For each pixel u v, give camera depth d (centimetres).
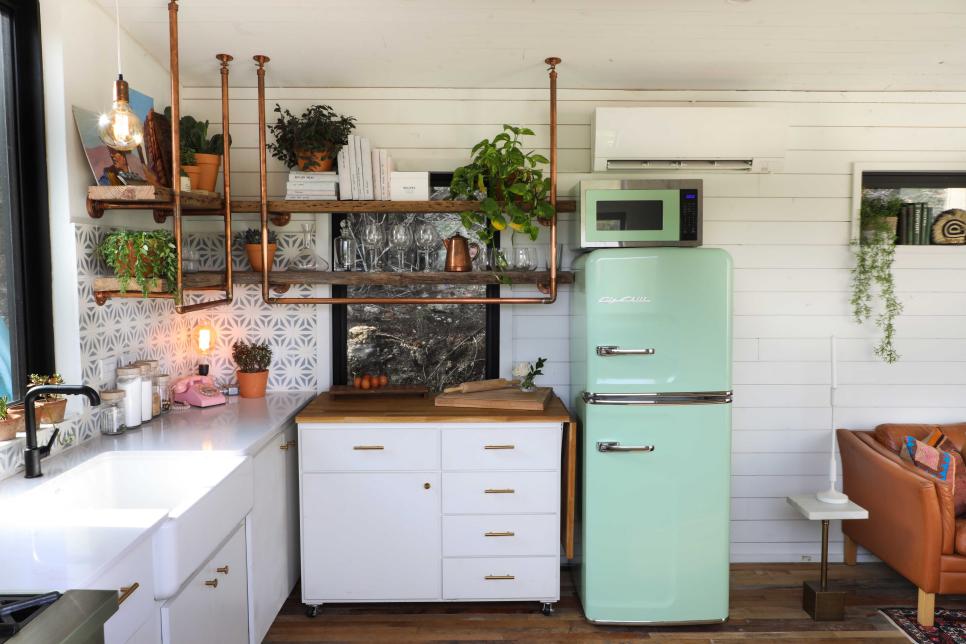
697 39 293
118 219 281
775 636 305
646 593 312
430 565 314
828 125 362
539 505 312
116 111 202
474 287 363
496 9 263
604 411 306
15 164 238
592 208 313
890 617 318
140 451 247
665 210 312
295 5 260
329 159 327
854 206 362
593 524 310
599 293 304
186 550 196
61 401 238
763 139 343
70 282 248
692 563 310
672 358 304
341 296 359
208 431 278
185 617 202
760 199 363
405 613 322
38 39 238
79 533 173
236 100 351
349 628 308
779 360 368
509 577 314
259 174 346
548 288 345
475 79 344
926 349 369
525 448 310
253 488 262
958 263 366
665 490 308
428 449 310
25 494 200
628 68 328
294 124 319
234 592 245
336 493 310
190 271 292
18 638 120
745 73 336
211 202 299
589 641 301
